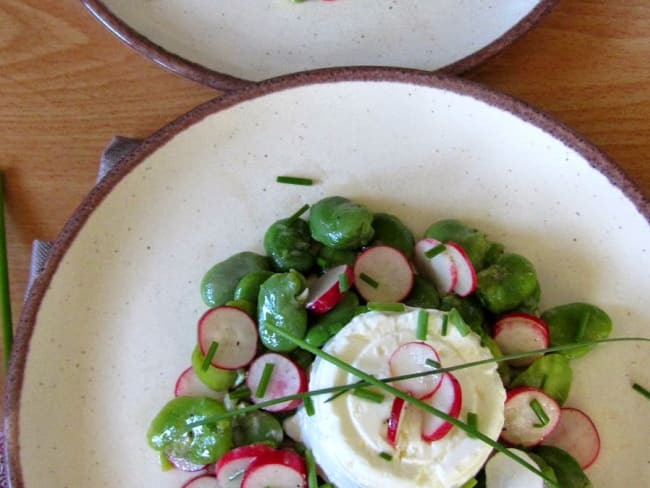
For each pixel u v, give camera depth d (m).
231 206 0.25
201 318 0.23
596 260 0.24
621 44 0.27
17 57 0.27
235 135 0.25
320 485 0.22
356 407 0.21
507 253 0.24
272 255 0.24
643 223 0.23
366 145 0.25
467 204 0.25
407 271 0.23
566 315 0.23
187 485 0.23
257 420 0.23
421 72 0.24
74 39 0.28
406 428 0.21
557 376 0.23
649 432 0.23
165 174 0.24
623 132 0.26
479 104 0.24
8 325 0.25
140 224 0.24
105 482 0.23
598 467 0.23
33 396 0.23
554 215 0.24
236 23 0.27
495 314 0.24
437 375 0.21
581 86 0.26
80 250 0.24
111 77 0.27
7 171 0.27
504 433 0.23
